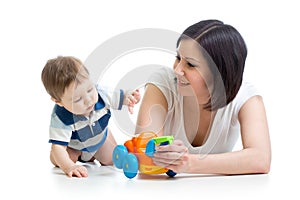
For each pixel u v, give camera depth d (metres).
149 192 2.59
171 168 2.82
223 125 3.16
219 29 2.97
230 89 3.03
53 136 3.08
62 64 2.99
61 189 2.66
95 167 3.25
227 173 2.94
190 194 2.57
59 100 3.04
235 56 2.97
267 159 2.98
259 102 3.15
